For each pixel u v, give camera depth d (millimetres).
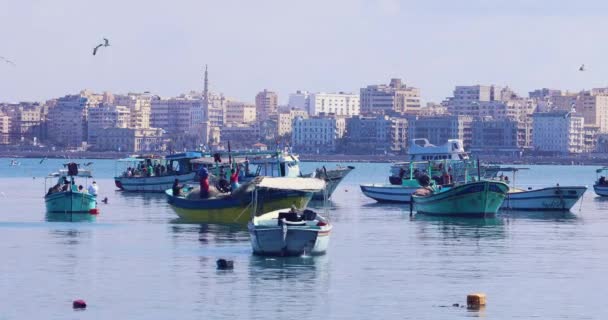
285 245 140250
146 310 110812
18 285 122625
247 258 140625
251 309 111188
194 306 112312
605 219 199500
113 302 114188
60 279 126125
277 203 174000
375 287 122062
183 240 159375
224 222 182000
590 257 145500
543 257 145125
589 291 120938
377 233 172500
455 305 113438
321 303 113938
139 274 129125
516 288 122312
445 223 190000
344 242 159625
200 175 188250
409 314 109562
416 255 145875
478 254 147625
